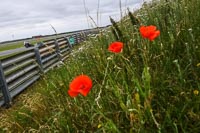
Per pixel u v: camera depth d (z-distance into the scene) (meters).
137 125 1.72
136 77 2.12
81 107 2.34
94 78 2.71
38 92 4.29
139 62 2.41
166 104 1.97
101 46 3.43
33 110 3.24
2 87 6.08
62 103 2.59
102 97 2.19
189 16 3.15
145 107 1.74
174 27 2.85
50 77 4.54
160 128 1.60
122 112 1.99
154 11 3.70
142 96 1.83
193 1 3.68
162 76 2.19
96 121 2.18
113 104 2.14
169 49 2.57
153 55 2.51
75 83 1.57
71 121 2.36
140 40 2.61
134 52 2.49
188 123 1.78
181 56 2.51
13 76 6.93
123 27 3.41
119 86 2.14
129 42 2.64
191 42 2.43
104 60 2.82
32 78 8.38
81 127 2.33
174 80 2.16
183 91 2.00
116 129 1.65
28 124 3.17
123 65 2.30
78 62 3.83
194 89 2.04
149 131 1.72
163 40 2.68
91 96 2.30
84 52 4.30
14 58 7.46
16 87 7.02
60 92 2.93
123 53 2.51
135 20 2.78
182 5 3.43
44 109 3.15
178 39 2.65
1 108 5.75
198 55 2.33
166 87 2.07
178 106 1.91
